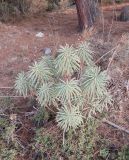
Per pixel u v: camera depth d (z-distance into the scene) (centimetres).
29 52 127
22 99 85
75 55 66
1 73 109
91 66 69
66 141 69
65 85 64
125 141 70
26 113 78
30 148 72
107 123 72
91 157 68
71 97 65
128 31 141
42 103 67
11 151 71
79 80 66
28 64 116
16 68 113
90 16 155
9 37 146
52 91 66
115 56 83
